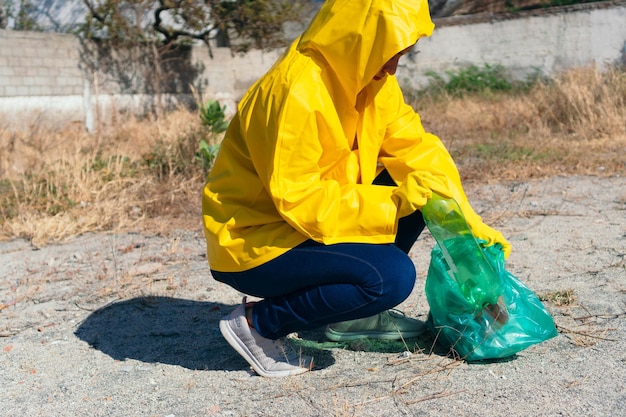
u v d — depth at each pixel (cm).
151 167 795
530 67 1744
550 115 1073
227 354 334
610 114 986
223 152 290
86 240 600
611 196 636
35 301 437
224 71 1917
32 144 982
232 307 405
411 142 315
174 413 276
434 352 319
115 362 333
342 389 286
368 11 258
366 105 287
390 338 335
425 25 270
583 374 287
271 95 263
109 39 1616
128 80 1647
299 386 291
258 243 276
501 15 1755
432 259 321
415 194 271
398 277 275
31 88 1458
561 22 1709
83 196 703
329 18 267
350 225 269
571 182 711
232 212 283
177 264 502
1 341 371
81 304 424
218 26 1767
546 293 387
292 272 275
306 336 349
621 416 251
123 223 638
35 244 588
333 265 272
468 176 757
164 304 415
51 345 361
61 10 2066
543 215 577
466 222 284
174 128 902
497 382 284
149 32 1725
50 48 1492
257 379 302
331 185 265
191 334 364
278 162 258
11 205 703
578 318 348
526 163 802
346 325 333
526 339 299
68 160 789
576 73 1153
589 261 442
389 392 280
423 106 1355
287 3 1791
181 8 1714
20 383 316
